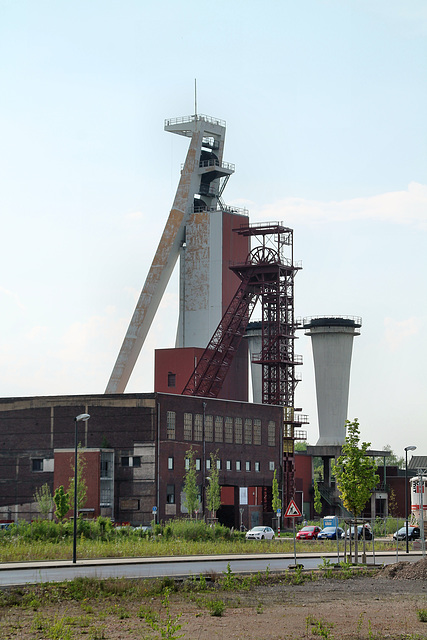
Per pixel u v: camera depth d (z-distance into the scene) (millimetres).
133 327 137625
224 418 107688
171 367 125562
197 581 41312
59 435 99938
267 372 120625
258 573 43031
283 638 26844
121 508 96625
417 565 46312
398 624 29859
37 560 55344
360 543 78188
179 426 100125
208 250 137875
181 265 141000
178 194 139500
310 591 39438
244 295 122062
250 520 112125
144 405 97312
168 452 97875
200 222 138625
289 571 48031
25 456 101125
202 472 103125
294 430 120625
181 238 140125
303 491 136125
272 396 120312
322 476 152000
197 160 140125
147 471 96125
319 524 113250
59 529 73250
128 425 97562
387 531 105875
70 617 30406
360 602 35625
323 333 146625
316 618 31234
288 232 122312
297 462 136000
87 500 94375
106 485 96812
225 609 33375
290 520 117625
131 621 30172
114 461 97375
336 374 146250
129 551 61688
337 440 144750
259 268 120750
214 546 68500
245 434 111062
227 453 107625
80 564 51125
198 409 103500
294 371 121062
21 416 101875
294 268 120875
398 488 139250
